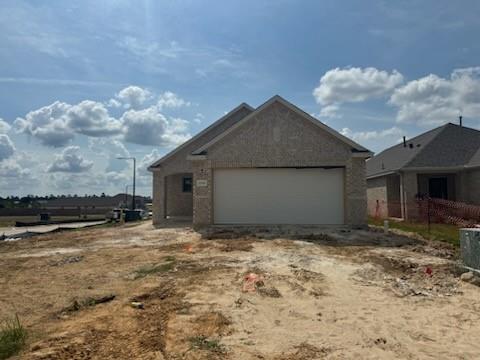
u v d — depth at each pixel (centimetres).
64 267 977
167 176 2300
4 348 466
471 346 482
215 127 2170
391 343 490
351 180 1652
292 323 558
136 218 3145
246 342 490
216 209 1723
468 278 788
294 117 1680
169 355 452
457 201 2073
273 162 1678
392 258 1000
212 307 625
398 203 2269
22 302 672
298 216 1694
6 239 1911
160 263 977
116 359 441
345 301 663
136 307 629
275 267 908
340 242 1270
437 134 2219
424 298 681
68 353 456
